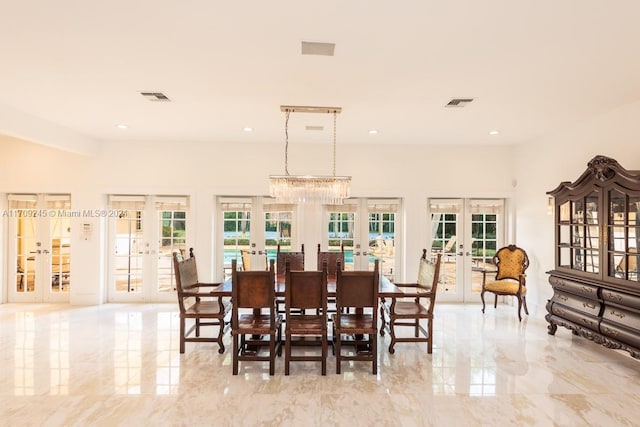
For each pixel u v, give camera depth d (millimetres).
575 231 4176
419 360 3660
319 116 4426
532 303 5629
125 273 6098
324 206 6219
